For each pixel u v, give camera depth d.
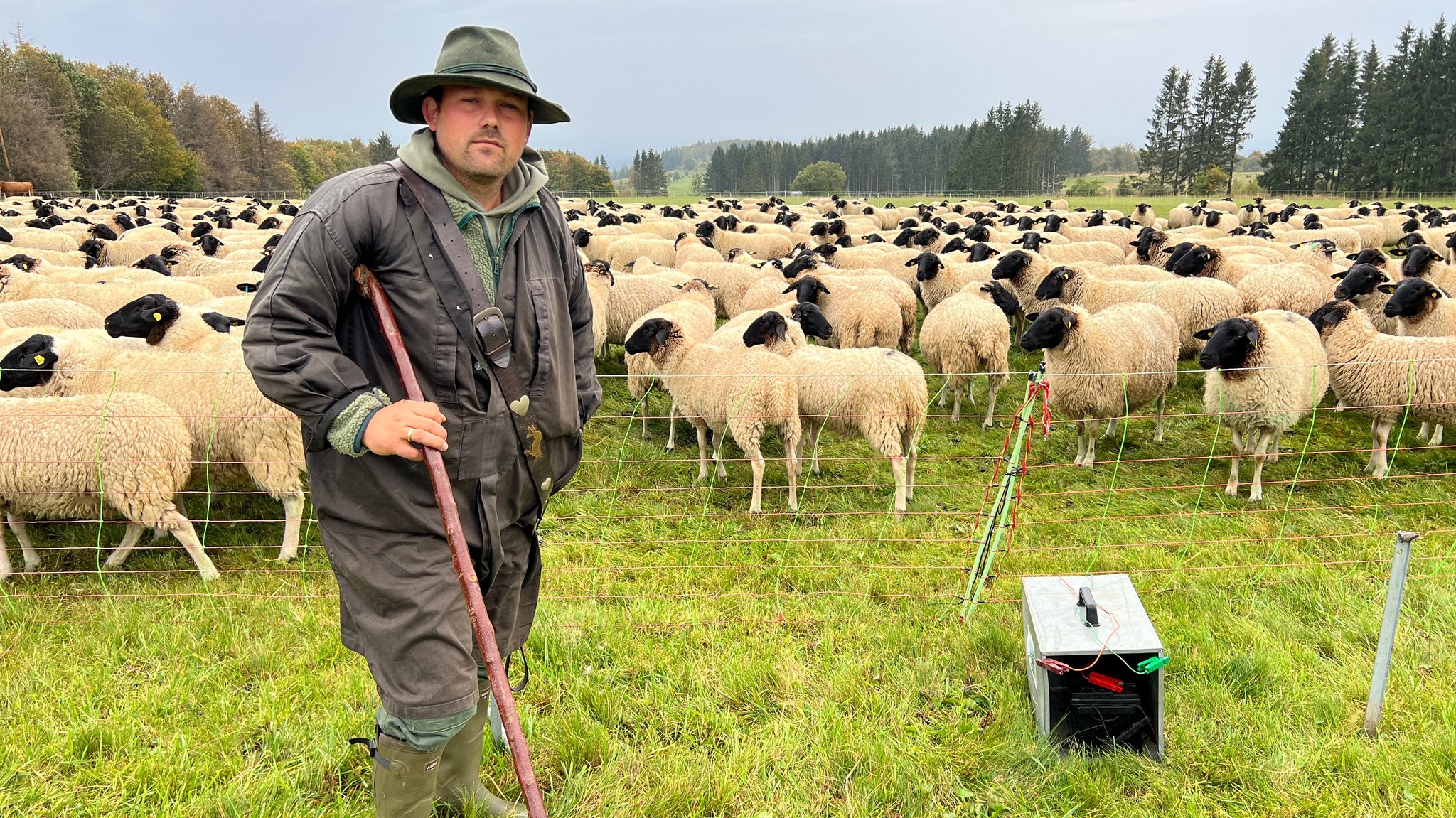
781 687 4.05
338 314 2.20
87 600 5.16
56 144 56.62
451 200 2.21
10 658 4.34
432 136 2.27
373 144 141.38
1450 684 3.96
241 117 105.25
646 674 4.16
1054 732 3.71
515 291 2.29
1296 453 8.28
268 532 6.41
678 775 3.33
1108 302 11.40
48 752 3.45
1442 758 3.39
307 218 2.07
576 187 121.44
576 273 2.66
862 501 7.27
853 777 3.43
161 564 5.83
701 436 7.87
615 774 3.35
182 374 6.09
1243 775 3.39
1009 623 4.66
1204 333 7.22
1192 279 11.02
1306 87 89.50
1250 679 4.04
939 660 4.30
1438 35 69.94
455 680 2.28
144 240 17.77
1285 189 83.56
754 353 7.20
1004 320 9.32
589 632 4.48
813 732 3.68
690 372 7.65
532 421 2.38
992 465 8.16
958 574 5.46
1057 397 8.13
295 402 2.04
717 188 162.38
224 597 5.11
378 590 2.23
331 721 3.60
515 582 2.65
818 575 5.50
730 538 6.28
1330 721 3.73
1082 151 190.12
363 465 2.17
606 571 5.55
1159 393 8.38
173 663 4.26
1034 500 7.12
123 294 10.30
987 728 3.71
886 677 4.16
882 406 6.93
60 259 15.84
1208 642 4.36
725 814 3.22
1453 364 7.13
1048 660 3.60
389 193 2.15
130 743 3.50
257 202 39.62
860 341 11.02
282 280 2.04
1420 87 71.25
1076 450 8.59
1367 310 11.15
